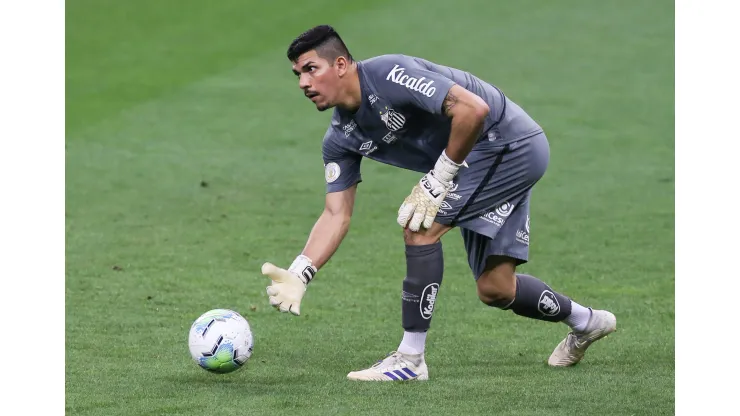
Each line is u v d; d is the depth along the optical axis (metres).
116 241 29.44
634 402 16.53
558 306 18.73
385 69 17.28
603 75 50.47
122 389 17.16
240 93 48.22
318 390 17.11
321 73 17.20
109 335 20.92
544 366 18.95
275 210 33.19
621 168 38.22
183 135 42.34
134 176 36.97
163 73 50.94
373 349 20.19
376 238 30.00
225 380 17.80
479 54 53.22
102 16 58.62
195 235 30.27
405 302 17.83
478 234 18.58
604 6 61.31
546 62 52.22
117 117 44.69
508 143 17.97
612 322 18.81
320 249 18.44
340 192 18.84
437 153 17.95
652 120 44.25
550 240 30.05
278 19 58.66
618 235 30.55
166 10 59.88
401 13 59.53
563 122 43.97
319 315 22.80
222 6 60.62
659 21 58.66
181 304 23.53
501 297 18.89
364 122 17.72
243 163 38.78
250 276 26.19
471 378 18.03
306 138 42.12
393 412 15.85
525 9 60.69
